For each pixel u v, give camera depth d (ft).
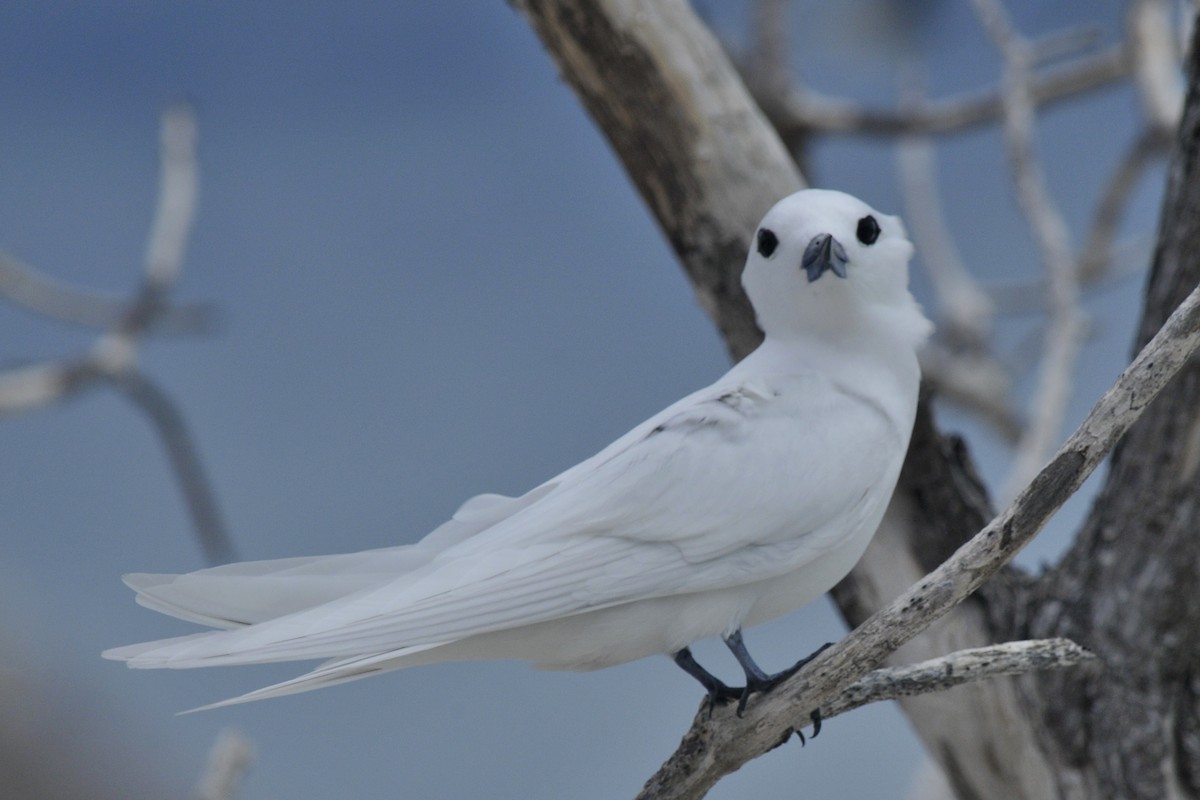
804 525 22.29
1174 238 26.71
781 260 24.31
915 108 53.67
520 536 21.88
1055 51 51.96
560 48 29.53
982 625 28.40
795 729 20.11
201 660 19.25
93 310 45.83
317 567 22.27
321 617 20.27
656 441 22.77
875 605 29.19
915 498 28.78
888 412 23.71
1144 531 27.12
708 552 21.81
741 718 20.27
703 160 29.58
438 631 20.34
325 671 19.72
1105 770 27.73
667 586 21.53
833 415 23.18
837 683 19.24
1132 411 17.37
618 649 21.89
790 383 23.56
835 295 23.86
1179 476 26.53
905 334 24.53
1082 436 17.57
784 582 22.52
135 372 44.73
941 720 28.45
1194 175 26.45
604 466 22.75
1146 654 27.30
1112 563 27.61
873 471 22.99
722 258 30.04
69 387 44.78
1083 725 27.84
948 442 29.45
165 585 21.27
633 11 28.78
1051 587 28.55
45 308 45.57
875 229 24.81
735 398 23.24
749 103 29.91
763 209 29.66
